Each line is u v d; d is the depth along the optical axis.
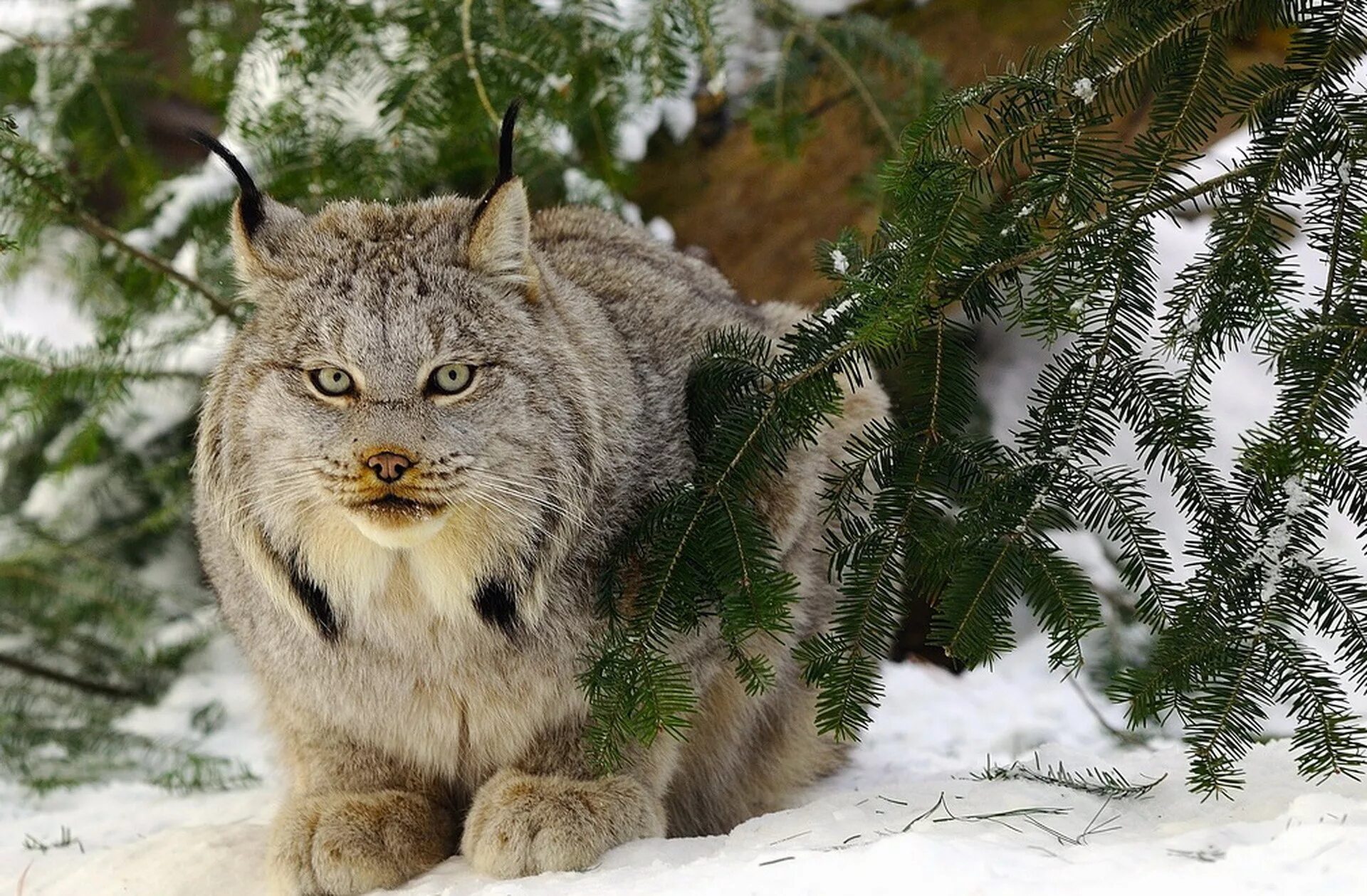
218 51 7.86
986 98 4.26
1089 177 4.14
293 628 4.71
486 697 4.67
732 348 4.84
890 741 6.72
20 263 8.27
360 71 7.11
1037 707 7.36
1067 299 4.11
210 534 5.07
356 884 4.57
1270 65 4.12
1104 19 4.22
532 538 4.47
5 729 7.64
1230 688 3.96
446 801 4.99
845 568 5.28
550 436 4.46
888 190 4.30
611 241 5.83
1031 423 4.30
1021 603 8.59
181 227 8.01
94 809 6.57
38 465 8.90
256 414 4.42
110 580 8.45
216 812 6.06
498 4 6.81
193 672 8.53
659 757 4.85
